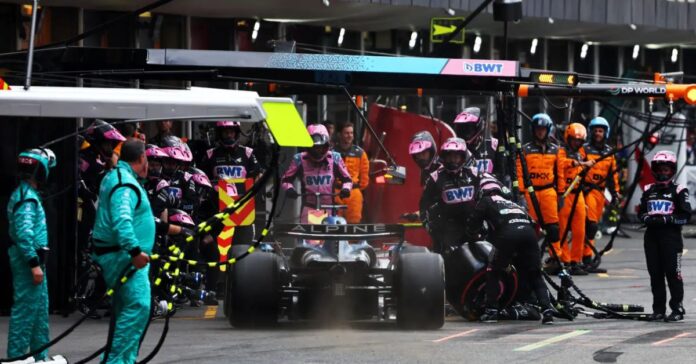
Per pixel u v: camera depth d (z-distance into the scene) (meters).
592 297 46.50
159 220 38.91
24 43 57.97
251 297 36.97
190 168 42.50
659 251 40.00
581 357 32.00
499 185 39.69
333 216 38.72
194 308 43.75
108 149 38.34
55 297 40.84
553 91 45.69
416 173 48.53
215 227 43.69
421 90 48.12
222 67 44.31
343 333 36.69
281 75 44.81
